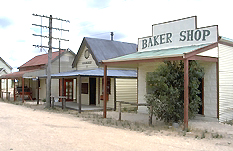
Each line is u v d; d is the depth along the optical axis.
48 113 14.38
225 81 11.84
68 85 22.28
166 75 9.75
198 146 6.89
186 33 12.23
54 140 7.30
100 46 19.98
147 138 7.81
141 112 14.99
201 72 9.99
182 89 9.78
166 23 13.17
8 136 7.75
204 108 11.91
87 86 19.33
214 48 10.98
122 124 10.43
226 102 11.90
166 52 11.45
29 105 19.58
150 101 10.23
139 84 15.08
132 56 12.53
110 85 17.30
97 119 12.06
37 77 20.62
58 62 25.91
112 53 19.77
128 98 17.86
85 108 16.62
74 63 21.70
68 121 11.20
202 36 11.62
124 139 7.61
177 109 9.78
